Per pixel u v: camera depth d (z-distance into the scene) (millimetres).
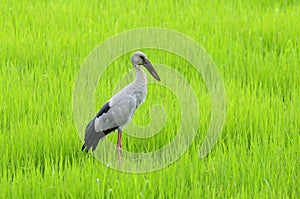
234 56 17047
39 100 13883
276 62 16344
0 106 13664
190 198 10359
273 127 12773
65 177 10828
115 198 10328
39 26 19375
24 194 10352
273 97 14352
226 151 12016
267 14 20500
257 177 10961
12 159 11562
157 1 22219
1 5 21375
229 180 10812
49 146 12094
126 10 21562
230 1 22500
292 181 10914
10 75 15602
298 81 15500
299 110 13586
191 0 22359
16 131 12430
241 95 14398
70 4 21656
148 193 10664
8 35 18453
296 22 19641
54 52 17156
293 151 11797
